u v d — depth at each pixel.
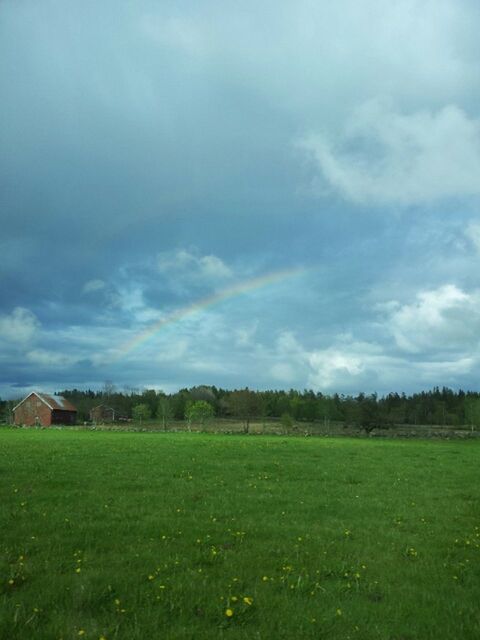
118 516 17.80
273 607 10.42
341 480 28.23
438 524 18.08
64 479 25.41
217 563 13.18
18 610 9.78
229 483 26.05
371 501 22.05
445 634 9.45
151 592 10.94
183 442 55.44
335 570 12.76
